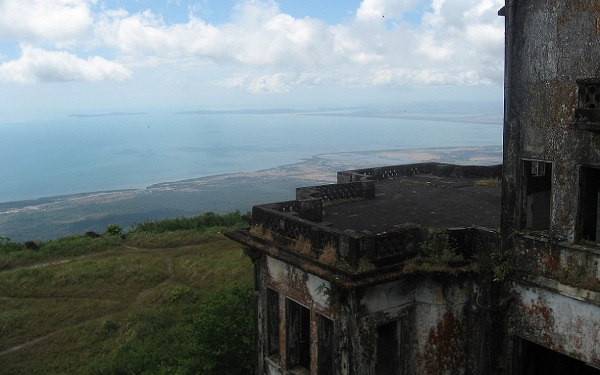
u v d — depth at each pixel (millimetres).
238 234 14898
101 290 30344
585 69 9773
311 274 12312
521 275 11203
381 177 23203
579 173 10047
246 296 19734
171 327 24781
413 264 11469
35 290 30141
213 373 17844
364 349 11352
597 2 9477
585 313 10055
